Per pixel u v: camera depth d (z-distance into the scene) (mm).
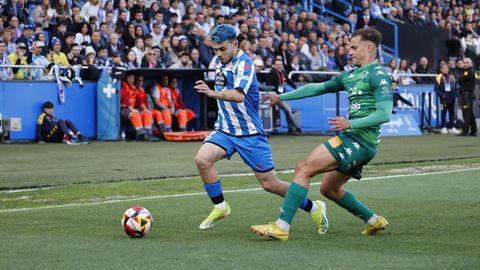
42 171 14336
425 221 8969
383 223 8047
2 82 21078
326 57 28250
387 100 7617
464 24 38406
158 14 24578
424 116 28453
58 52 22125
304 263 6488
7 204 10539
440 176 13766
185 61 23500
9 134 21234
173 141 22109
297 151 18797
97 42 22844
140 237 7863
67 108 22047
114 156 17250
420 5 36469
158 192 11711
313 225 8703
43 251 7062
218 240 7730
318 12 33719
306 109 25484
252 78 8359
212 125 25266
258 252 7020
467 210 9844
